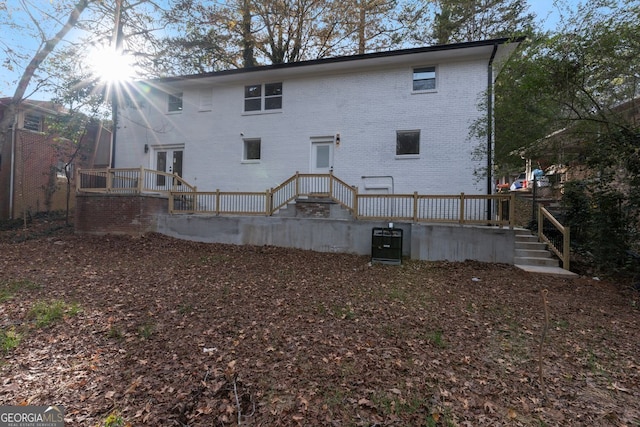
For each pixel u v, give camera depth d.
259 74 13.02
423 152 11.66
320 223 10.35
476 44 10.44
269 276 7.36
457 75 11.42
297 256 9.57
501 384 3.11
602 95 6.86
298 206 11.05
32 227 13.52
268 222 10.89
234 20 16.33
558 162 8.73
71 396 2.85
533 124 7.99
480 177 10.72
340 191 11.38
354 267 8.48
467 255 8.99
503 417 2.62
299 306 5.33
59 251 9.43
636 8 5.73
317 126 12.78
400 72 12.01
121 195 11.45
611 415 2.66
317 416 2.60
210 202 12.73
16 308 4.96
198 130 14.19
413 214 9.75
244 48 18.02
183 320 4.64
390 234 8.88
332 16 17.56
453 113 11.41
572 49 6.36
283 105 13.20
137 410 2.67
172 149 14.66
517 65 7.72
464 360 3.56
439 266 8.54
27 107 15.72
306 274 7.64
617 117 7.10
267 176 13.29
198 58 15.31
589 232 8.22
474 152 10.49
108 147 18.11
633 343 4.12
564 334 4.38
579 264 8.27
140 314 4.84
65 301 5.34
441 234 9.16
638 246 7.32
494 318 4.94
